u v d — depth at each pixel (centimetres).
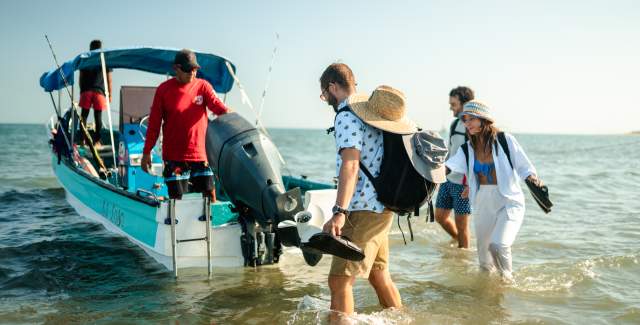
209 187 504
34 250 579
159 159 669
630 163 2103
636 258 516
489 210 445
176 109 477
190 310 396
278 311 393
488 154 441
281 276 481
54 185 1151
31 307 404
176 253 459
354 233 307
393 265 521
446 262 528
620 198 1016
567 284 446
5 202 931
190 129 485
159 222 470
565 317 374
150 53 691
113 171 737
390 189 297
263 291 440
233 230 477
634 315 376
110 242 609
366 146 301
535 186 429
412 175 297
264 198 424
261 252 473
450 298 416
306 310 390
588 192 1116
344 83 316
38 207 884
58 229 692
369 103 305
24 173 1398
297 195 413
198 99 489
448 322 362
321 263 527
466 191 546
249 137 455
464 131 551
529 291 430
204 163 498
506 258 435
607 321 366
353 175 285
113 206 623
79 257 550
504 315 379
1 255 557
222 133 463
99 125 816
